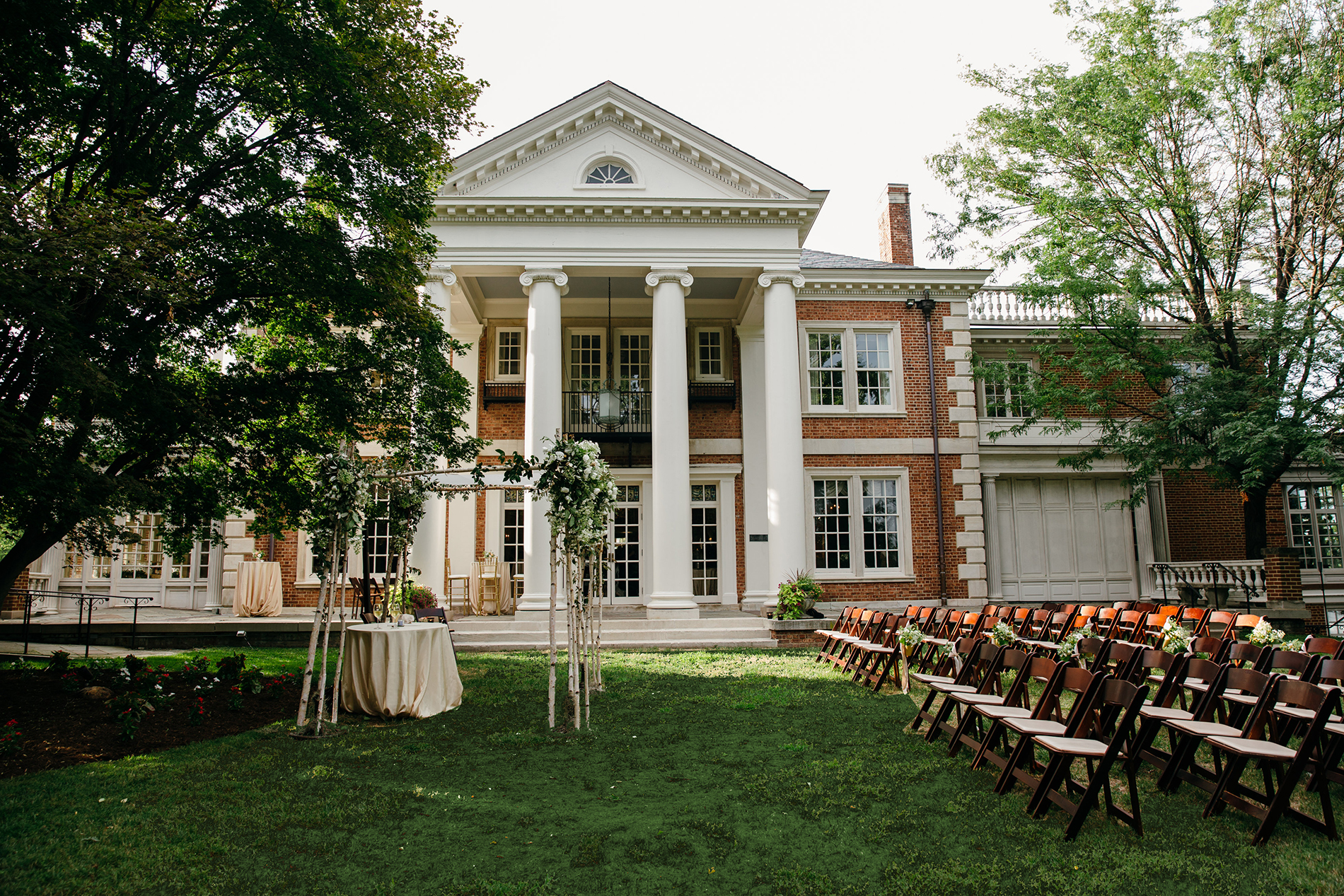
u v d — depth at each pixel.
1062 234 17.62
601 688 10.20
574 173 17.05
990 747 6.57
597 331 20.44
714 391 19.75
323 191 10.48
